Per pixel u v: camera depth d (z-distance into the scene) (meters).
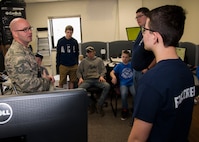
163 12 0.82
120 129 3.03
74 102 0.57
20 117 0.53
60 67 4.19
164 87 0.79
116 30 6.13
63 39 4.13
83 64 3.70
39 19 6.12
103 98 3.54
